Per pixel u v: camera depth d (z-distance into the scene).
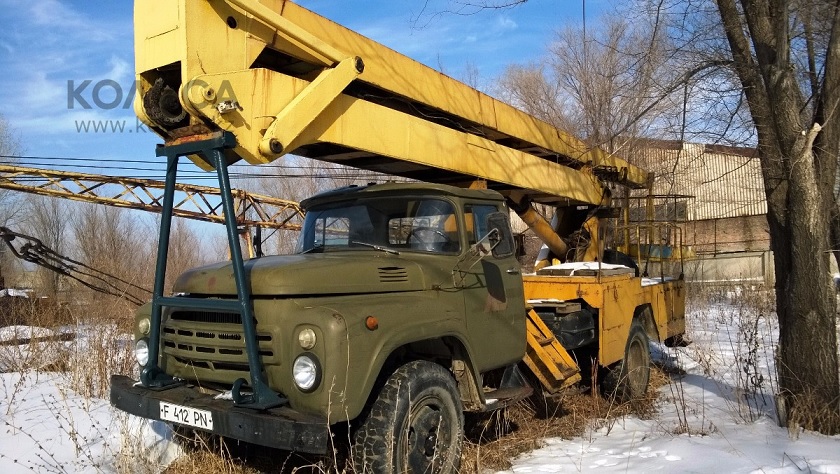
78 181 12.12
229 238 3.82
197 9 3.91
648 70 7.03
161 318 4.37
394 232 4.96
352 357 3.65
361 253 4.83
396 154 5.17
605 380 7.11
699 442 5.14
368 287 4.22
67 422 5.66
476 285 5.00
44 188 11.88
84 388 6.76
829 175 5.77
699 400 6.97
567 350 6.92
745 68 6.06
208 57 3.96
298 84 4.47
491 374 5.57
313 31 4.66
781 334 5.88
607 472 4.44
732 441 5.19
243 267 3.80
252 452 4.92
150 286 13.17
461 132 5.96
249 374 3.92
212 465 4.61
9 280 21.36
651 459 4.74
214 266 4.44
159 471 4.63
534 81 23.83
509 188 7.04
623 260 9.05
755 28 5.80
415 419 4.06
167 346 4.41
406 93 5.34
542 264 9.23
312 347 3.63
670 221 9.73
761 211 24.67
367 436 3.81
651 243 10.00
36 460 4.79
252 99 4.16
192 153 4.11
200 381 4.22
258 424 3.51
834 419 5.41
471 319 4.89
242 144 4.08
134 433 5.12
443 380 4.26
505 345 5.26
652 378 8.49
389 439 3.80
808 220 5.60
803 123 6.05
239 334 3.95
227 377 4.04
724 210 25.11
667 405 6.95
